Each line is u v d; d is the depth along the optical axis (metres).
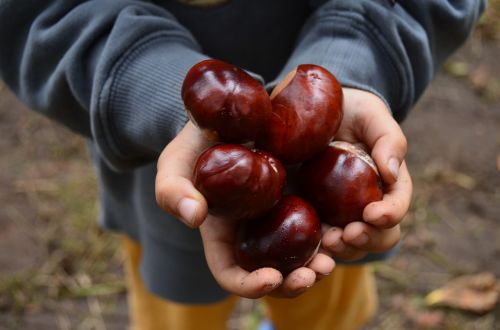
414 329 0.67
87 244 0.76
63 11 0.46
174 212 0.38
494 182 0.81
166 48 0.44
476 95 0.93
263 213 0.39
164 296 0.54
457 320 0.68
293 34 0.49
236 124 0.39
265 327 0.64
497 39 1.03
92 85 0.45
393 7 0.46
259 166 0.38
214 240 0.41
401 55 0.45
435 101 0.92
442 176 0.81
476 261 0.73
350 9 0.45
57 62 0.47
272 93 0.42
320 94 0.41
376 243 0.40
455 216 0.77
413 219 0.77
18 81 0.49
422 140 0.86
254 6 0.48
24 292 0.71
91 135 0.49
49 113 0.48
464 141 0.86
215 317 0.59
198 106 0.39
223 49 0.49
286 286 0.38
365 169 0.40
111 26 0.45
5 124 0.91
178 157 0.39
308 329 0.58
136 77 0.43
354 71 0.44
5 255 0.75
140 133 0.43
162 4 0.48
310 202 0.41
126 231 0.56
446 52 0.50
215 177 0.37
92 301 0.71
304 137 0.40
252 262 0.39
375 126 0.41
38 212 0.79
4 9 0.46
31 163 0.86
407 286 0.71
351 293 0.58
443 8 0.47
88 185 0.83
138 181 0.51
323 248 0.40
